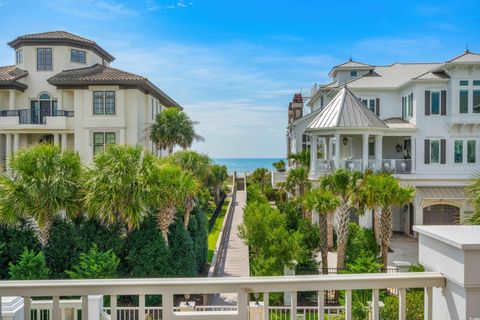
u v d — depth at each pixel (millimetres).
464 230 3408
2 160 35031
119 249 16125
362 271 16891
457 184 29812
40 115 35219
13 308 3814
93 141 32062
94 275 13336
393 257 24688
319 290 3475
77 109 32344
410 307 9164
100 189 15383
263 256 18797
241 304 3426
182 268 17281
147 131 34938
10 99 34219
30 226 16156
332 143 35094
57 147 16656
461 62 28125
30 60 35188
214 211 37875
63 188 15469
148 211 16688
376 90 33156
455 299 3146
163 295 3420
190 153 24453
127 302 15289
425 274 3371
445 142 29922
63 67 35094
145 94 35031
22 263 13156
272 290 3443
